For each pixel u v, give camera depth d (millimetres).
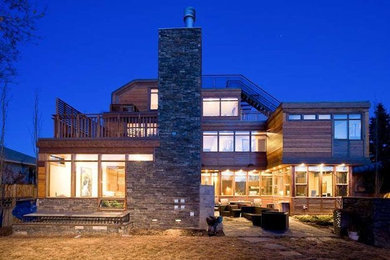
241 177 24641
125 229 12898
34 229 12836
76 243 11125
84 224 12930
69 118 15844
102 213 13930
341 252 10359
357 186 21766
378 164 21656
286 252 10164
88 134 16125
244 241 11719
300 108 19047
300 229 14352
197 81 15242
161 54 15430
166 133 15008
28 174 26766
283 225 13930
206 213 14352
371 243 11508
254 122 24297
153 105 26812
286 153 18953
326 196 19500
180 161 14805
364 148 18875
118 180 14898
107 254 9609
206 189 14516
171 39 15477
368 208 11898
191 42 15430
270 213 14125
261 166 23953
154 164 14797
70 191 14992
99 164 15000
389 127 30219
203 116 26797
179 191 14617
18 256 9367
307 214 19203
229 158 24188
